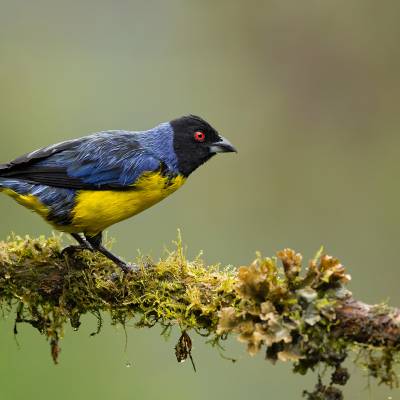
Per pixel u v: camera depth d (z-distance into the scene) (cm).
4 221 1475
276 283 747
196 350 1334
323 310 732
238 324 749
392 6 1766
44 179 961
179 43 1803
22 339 1190
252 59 1817
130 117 1728
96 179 963
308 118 1791
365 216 1702
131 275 838
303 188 1738
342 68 1791
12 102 1678
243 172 1752
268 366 1340
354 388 1293
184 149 1034
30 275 861
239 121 1784
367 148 1766
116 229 1569
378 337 730
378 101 1780
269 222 1700
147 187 993
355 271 1655
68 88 1719
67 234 1007
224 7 1811
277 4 1808
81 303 858
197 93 1791
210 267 830
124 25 1781
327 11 1791
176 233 1612
